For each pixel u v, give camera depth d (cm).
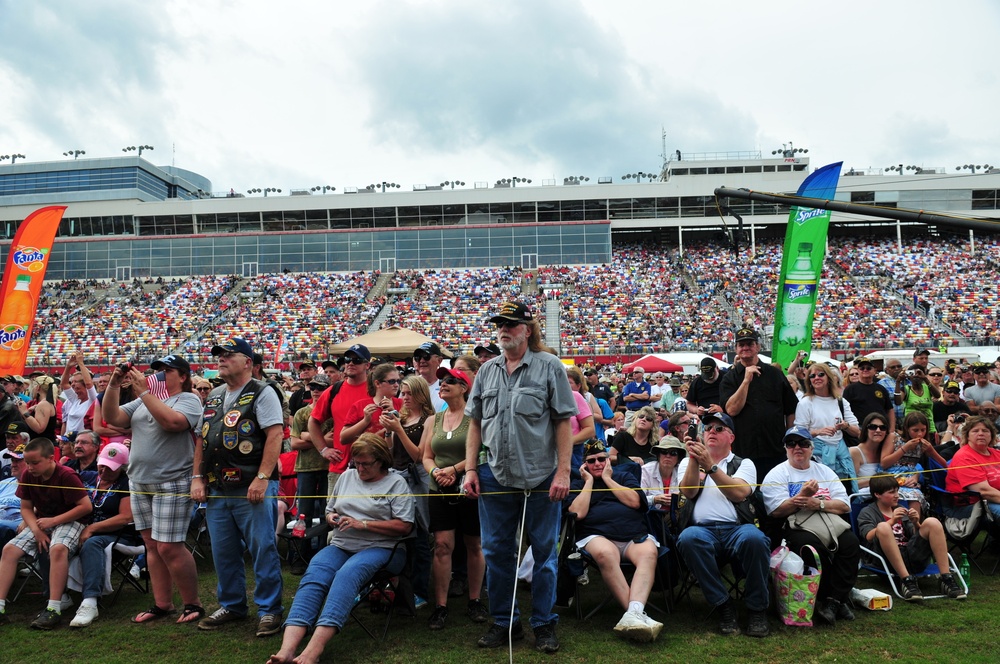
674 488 578
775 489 559
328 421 677
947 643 472
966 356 2319
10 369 1359
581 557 542
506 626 484
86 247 5338
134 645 494
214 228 5653
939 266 4797
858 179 5462
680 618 539
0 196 5981
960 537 646
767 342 3828
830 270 4875
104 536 576
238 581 533
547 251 5206
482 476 482
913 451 697
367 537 512
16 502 658
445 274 5112
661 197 5522
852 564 522
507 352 473
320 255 5269
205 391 948
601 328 4162
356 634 513
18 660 471
